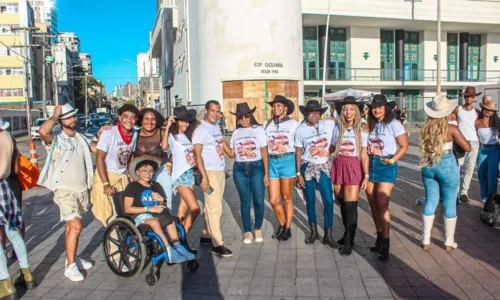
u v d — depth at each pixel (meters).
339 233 6.52
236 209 8.27
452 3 35.25
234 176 6.11
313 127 5.88
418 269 4.98
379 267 5.08
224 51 26.72
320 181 5.82
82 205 5.13
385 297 4.29
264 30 26.36
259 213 6.13
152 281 4.73
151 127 5.60
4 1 56.38
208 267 5.24
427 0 34.62
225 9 26.52
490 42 40.19
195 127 5.62
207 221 6.04
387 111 5.41
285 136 6.03
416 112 36.91
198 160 5.48
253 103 26.59
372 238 6.23
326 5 32.69
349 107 5.45
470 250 5.57
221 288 4.62
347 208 5.51
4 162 4.51
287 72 27.08
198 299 4.37
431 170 5.48
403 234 6.33
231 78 26.67
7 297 4.40
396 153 5.28
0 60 56.28
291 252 5.70
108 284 4.81
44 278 5.02
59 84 75.88
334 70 35.66
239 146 6.02
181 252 4.92
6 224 4.55
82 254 5.88
